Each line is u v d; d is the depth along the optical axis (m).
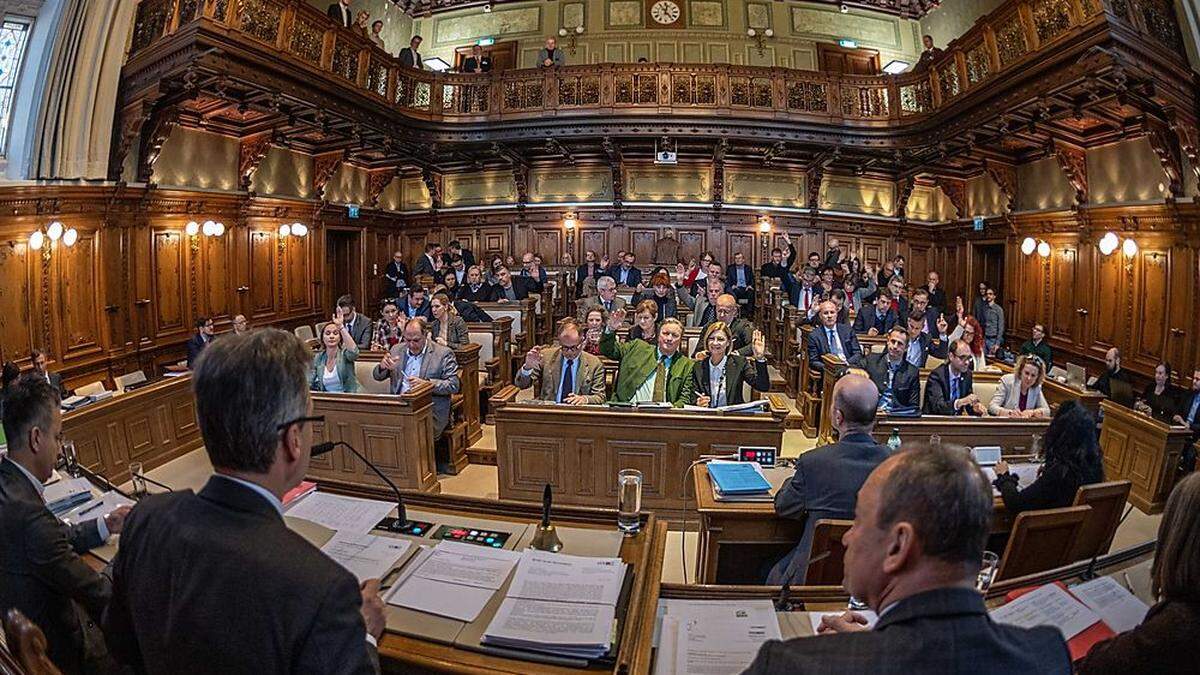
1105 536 3.29
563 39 15.72
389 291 14.80
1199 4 8.05
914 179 15.38
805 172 15.52
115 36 8.02
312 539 2.19
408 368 6.42
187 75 8.03
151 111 8.81
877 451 2.94
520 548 2.17
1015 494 3.46
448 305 7.56
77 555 2.51
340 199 14.41
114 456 5.57
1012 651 1.11
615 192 15.11
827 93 13.10
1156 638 1.51
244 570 1.18
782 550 3.63
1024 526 2.84
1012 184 12.86
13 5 7.05
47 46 7.43
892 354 6.08
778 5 15.79
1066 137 10.48
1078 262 11.08
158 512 1.34
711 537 3.37
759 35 15.55
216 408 1.27
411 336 6.33
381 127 12.02
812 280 11.14
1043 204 12.12
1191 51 8.37
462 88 13.55
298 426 1.34
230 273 11.27
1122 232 10.02
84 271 8.64
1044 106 8.98
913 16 16.06
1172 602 1.56
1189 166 8.73
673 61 15.45
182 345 10.27
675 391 5.70
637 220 15.45
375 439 5.60
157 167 9.69
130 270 9.30
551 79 13.30
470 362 7.22
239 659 1.15
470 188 16.14
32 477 2.44
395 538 2.21
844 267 12.98
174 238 10.11
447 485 6.28
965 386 6.01
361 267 14.97
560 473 5.26
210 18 7.97
